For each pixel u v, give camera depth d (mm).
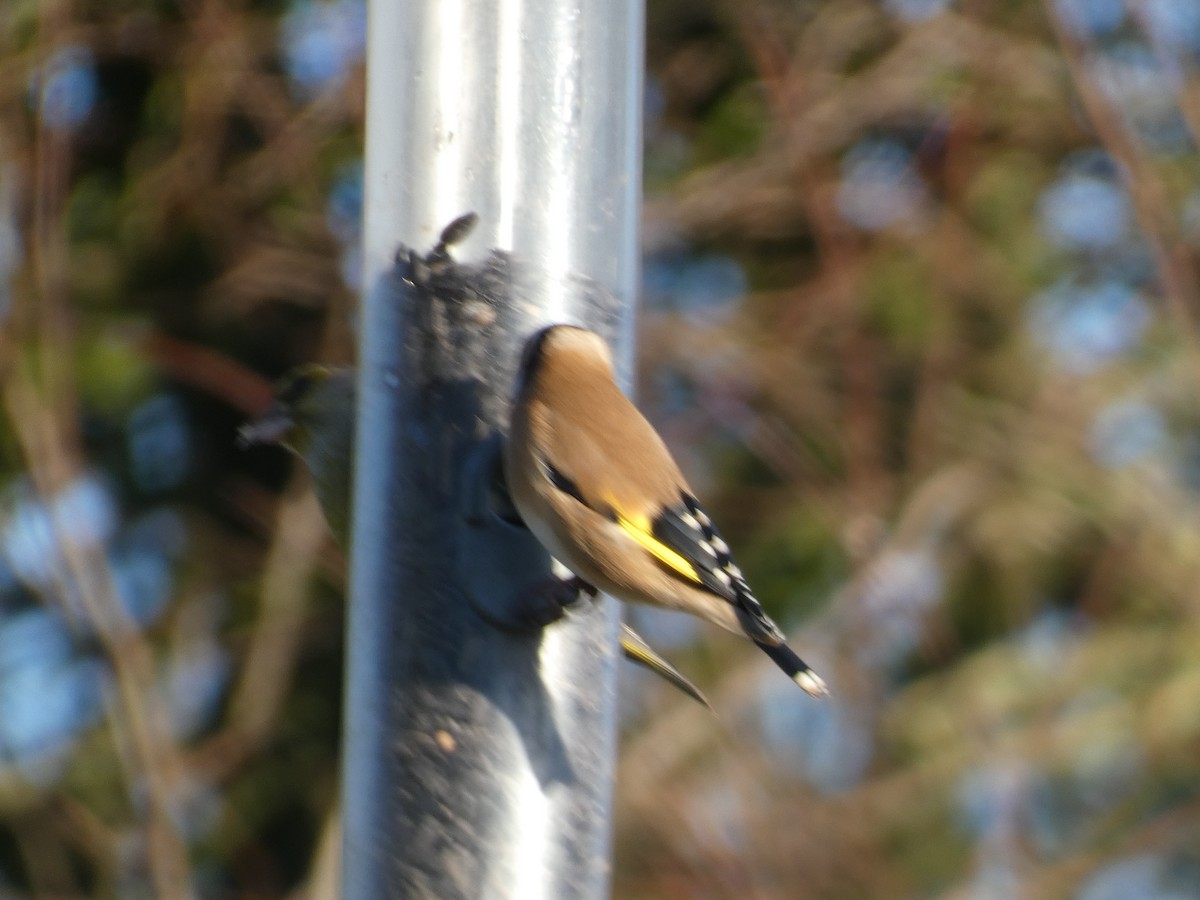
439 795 6863
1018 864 13219
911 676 14742
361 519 7176
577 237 7273
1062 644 14656
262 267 15070
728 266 15641
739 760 13414
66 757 14703
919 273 14820
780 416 14688
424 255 7156
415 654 6949
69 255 14758
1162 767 14320
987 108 14820
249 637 15250
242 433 8930
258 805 15055
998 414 15078
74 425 13719
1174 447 15391
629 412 6758
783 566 14828
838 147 15477
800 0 15539
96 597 13211
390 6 7301
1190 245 14398
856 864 13117
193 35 14570
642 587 6531
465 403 7055
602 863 6984
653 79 15867
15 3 14008
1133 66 14547
